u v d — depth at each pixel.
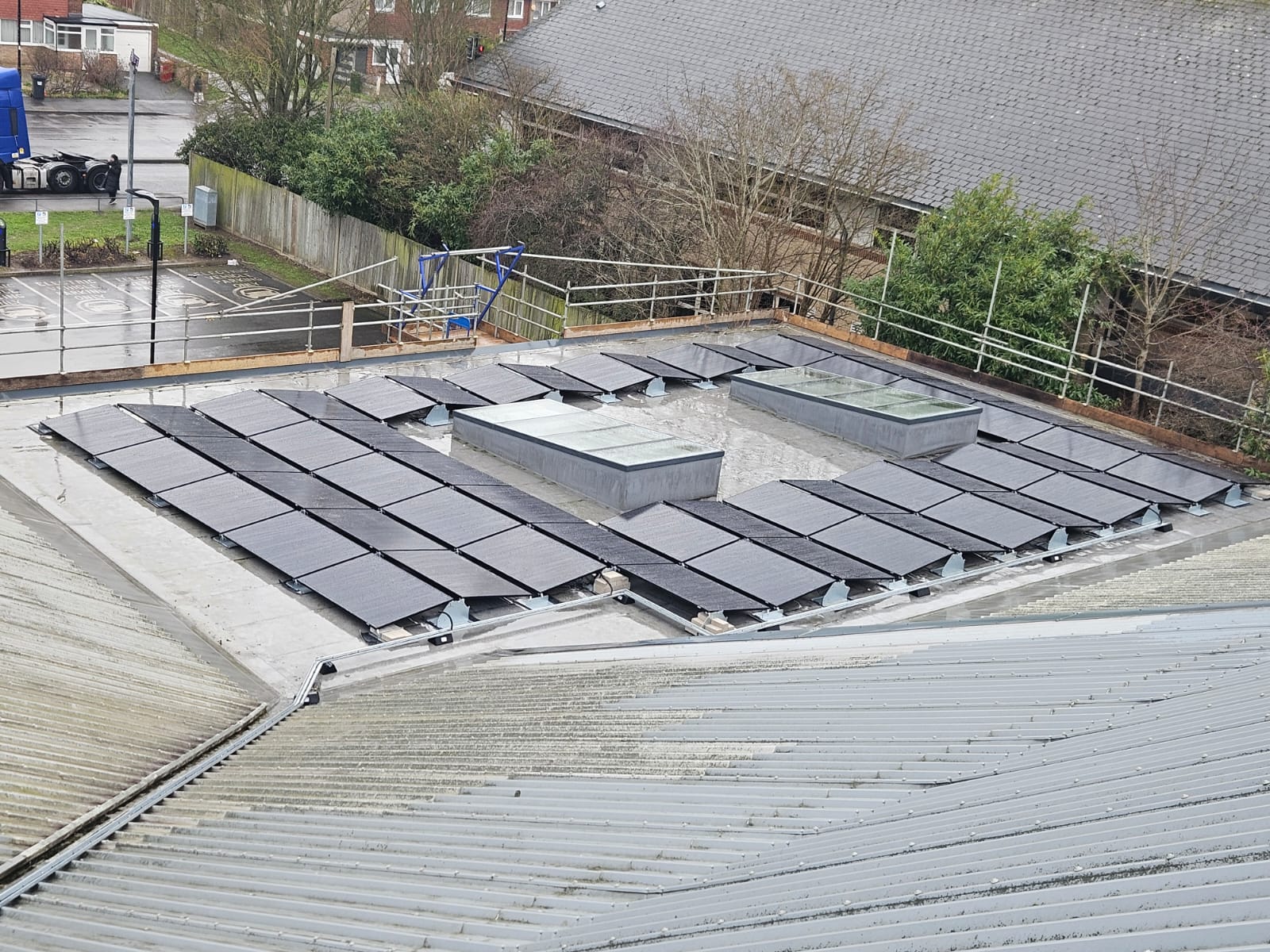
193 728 11.45
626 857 7.76
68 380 19.64
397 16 59.12
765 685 11.07
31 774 9.55
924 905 5.92
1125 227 30.70
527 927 6.89
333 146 40.06
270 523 15.64
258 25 46.50
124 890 8.22
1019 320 26.73
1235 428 26.95
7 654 11.12
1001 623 12.73
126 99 61.72
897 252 29.36
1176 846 5.81
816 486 18.92
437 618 14.44
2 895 8.14
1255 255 29.20
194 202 45.53
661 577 15.32
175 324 35.06
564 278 34.88
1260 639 10.12
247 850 8.77
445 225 37.72
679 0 44.09
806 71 39.03
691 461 18.45
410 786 9.77
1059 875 5.85
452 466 18.12
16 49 63.34
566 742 10.34
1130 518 19.52
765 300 35.00
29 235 40.56
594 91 41.44
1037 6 38.19
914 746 8.82
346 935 7.05
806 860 7.10
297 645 13.84
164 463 16.97
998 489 19.64
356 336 35.94
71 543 14.90
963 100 36.00
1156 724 8.16
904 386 23.91
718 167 35.25
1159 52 35.28
